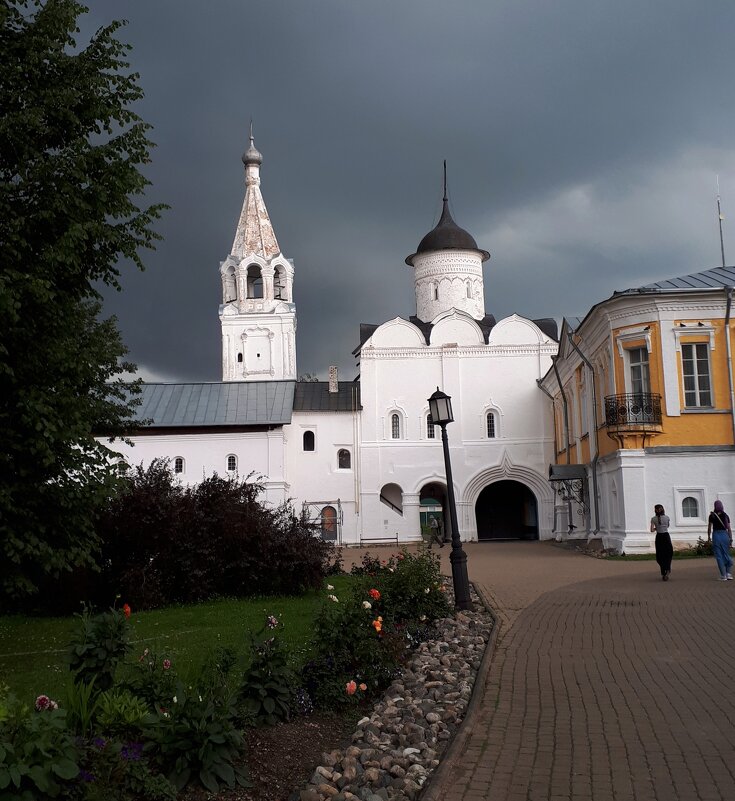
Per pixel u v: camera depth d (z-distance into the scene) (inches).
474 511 1829.5
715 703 322.0
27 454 482.6
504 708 329.1
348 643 372.8
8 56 494.6
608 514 1252.5
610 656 421.1
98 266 534.9
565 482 1592.0
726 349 1125.7
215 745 239.5
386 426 1836.9
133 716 240.4
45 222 484.4
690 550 1079.6
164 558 735.1
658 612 564.1
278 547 779.4
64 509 504.4
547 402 1839.3
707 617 533.0
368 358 1859.0
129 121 531.8
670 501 1114.7
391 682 379.9
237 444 1755.7
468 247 2159.2
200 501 788.0
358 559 1352.1
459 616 567.8
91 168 511.8
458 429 1840.6
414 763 261.9
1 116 493.7
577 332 1347.2
